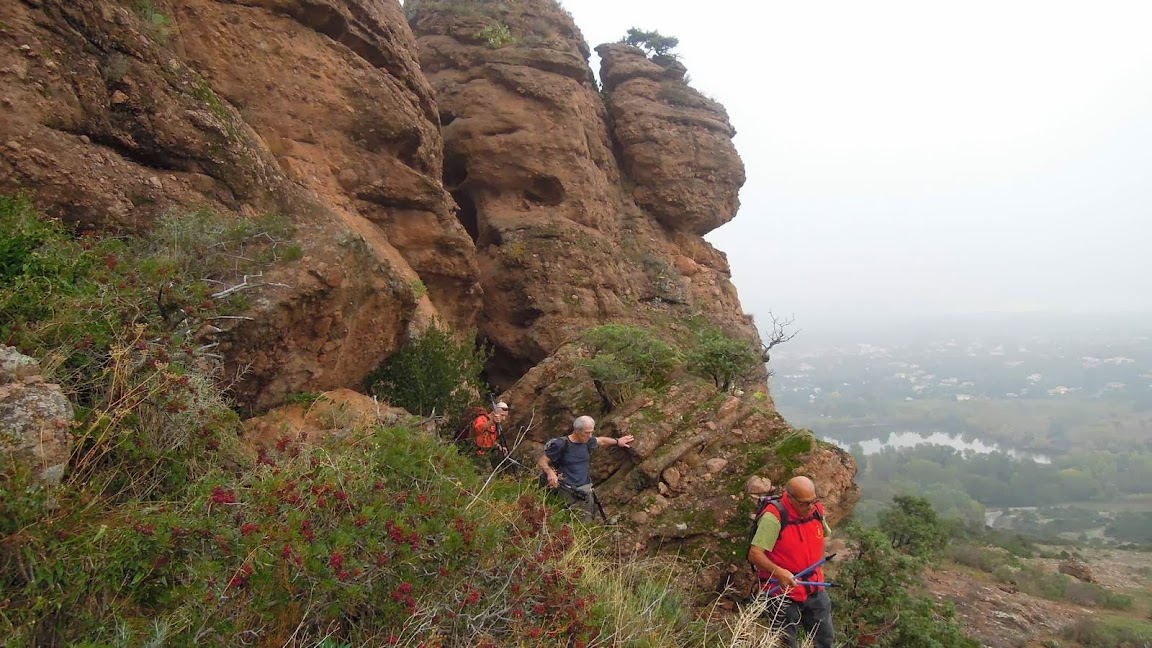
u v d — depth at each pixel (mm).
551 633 3150
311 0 10812
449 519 3311
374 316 7277
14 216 4477
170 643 2330
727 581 5238
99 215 5777
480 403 8891
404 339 8531
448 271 12781
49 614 2238
